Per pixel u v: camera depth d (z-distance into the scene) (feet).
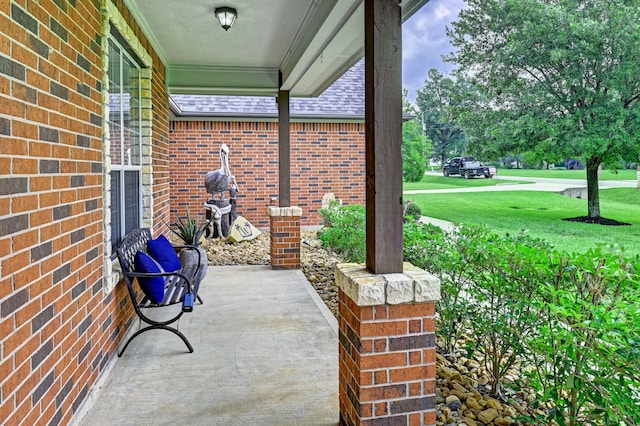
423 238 11.72
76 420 8.07
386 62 7.29
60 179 7.47
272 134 34.32
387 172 7.41
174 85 20.30
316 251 26.63
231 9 13.53
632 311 6.09
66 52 7.82
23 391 6.02
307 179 34.60
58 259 7.32
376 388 7.14
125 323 12.31
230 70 20.61
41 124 6.75
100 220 9.79
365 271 7.70
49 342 6.91
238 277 19.86
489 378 10.14
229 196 33.68
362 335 7.07
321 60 16.16
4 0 5.68
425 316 7.25
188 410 8.70
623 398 6.32
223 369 10.54
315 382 9.91
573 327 6.75
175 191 33.35
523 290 8.57
